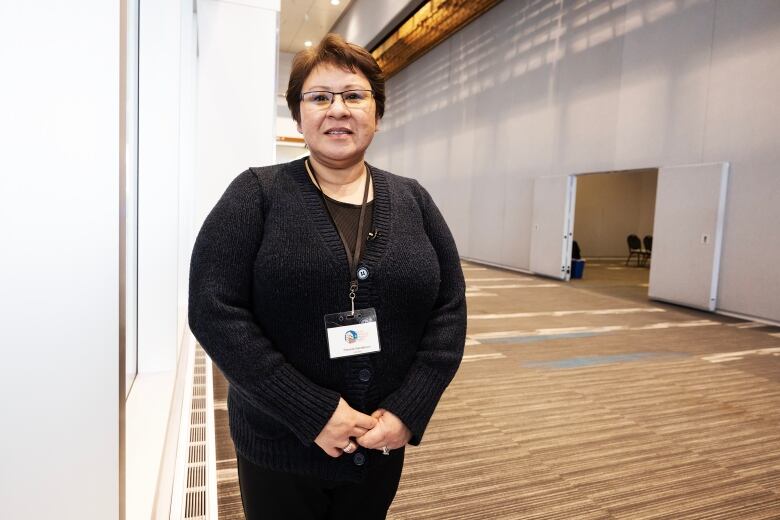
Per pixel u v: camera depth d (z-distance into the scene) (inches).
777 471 97.5
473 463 97.4
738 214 246.1
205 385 126.6
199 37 175.2
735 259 247.6
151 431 74.9
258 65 179.9
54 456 35.8
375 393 40.6
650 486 90.8
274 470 41.2
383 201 42.8
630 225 617.3
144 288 103.7
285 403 36.6
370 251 40.0
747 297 242.2
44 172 33.6
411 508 82.0
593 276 412.5
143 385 97.0
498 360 167.2
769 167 232.2
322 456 39.8
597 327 218.8
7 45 32.1
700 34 263.4
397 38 501.0
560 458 100.3
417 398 40.3
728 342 197.2
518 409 125.2
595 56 333.4
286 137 541.0
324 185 43.1
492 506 83.1
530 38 395.5
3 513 35.0
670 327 222.4
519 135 411.8
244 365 36.5
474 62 470.6
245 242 39.3
